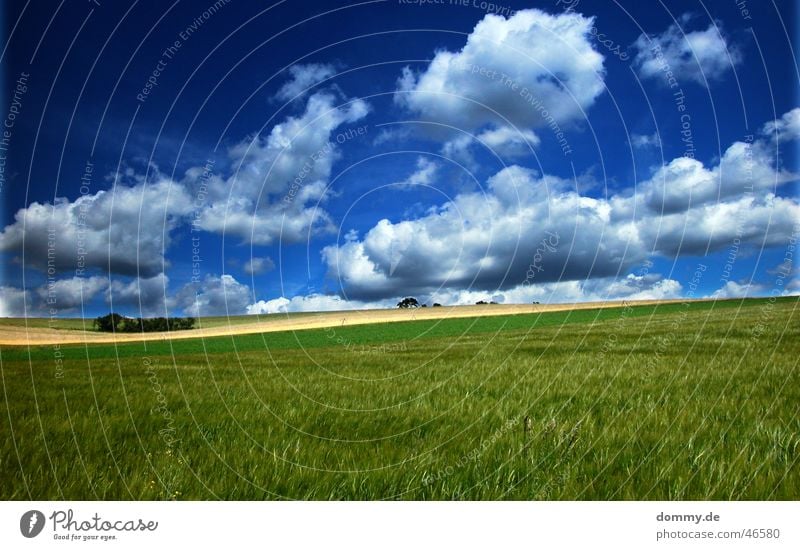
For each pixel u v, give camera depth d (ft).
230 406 23.03
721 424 17.37
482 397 23.72
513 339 61.52
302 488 14.64
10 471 15.24
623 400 21.33
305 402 23.79
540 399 22.38
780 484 13.53
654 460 14.75
